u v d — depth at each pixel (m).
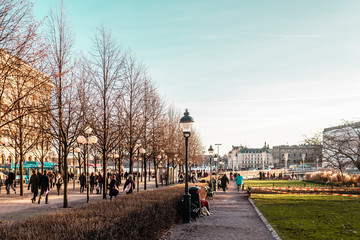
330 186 38.25
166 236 10.82
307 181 55.69
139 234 8.45
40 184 20.20
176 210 13.41
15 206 18.45
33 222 6.78
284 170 96.44
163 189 17.42
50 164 44.41
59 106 17.16
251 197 25.02
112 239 6.56
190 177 51.12
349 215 14.85
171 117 50.19
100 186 29.45
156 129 34.53
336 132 35.31
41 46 12.44
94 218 7.22
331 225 12.27
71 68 17.31
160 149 37.66
